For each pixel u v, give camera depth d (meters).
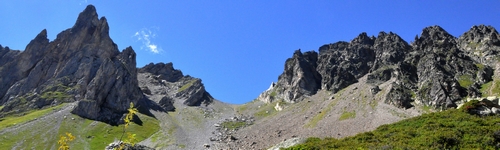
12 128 139.62
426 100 121.81
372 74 180.38
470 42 182.75
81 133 147.38
